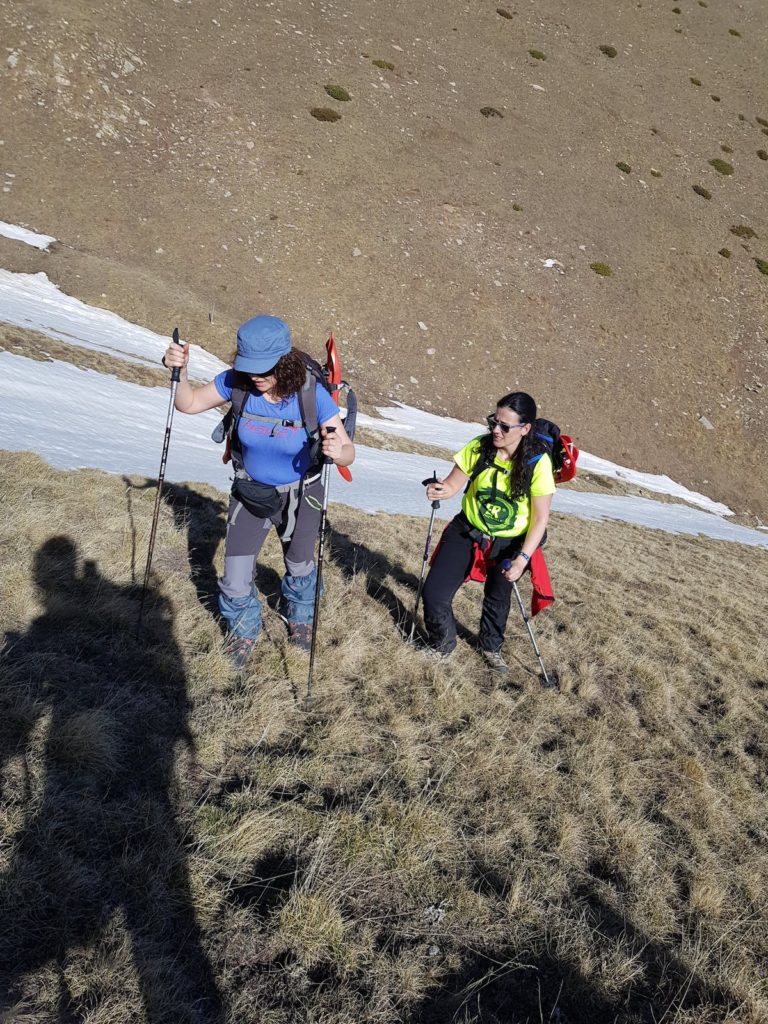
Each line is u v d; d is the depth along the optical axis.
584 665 5.66
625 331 37.56
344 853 2.98
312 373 3.60
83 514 5.44
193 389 3.86
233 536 3.91
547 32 55.16
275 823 3.00
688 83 55.38
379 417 27.41
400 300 34.34
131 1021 2.11
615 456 32.84
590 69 53.00
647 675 5.98
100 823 2.72
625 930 3.12
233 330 28.09
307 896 2.70
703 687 6.34
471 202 39.84
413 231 37.19
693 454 34.34
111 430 10.31
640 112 50.69
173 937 2.44
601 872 3.47
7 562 4.17
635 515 22.00
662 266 41.00
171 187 33.53
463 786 3.71
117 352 20.69
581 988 2.77
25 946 2.20
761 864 3.94
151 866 2.62
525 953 2.84
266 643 4.43
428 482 4.91
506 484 4.57
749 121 53.59
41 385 11.70
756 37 63.19
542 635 6.23
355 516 9.05
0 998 2.02
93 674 3.56
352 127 40.59
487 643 5.20
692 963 3.04
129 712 3.37
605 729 4.79
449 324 34.47
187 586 4.87
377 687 4.36
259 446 3.64
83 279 26.64
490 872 3.20
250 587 4.04
